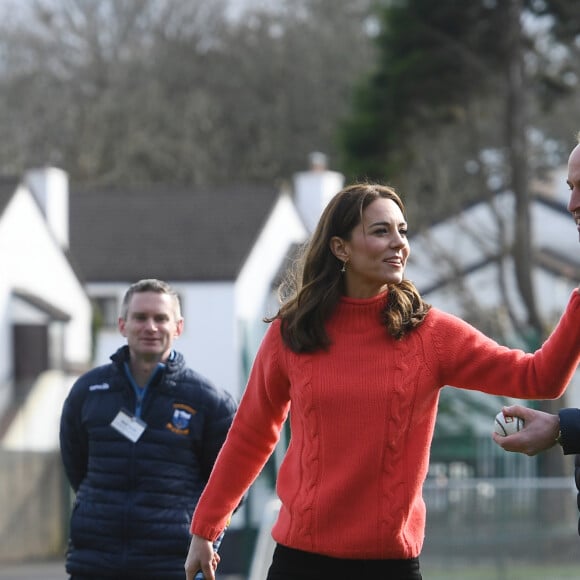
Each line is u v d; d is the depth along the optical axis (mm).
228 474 13055
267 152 122125
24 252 78375
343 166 64188
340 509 11844
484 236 79375
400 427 11859
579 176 11172
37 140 120375
